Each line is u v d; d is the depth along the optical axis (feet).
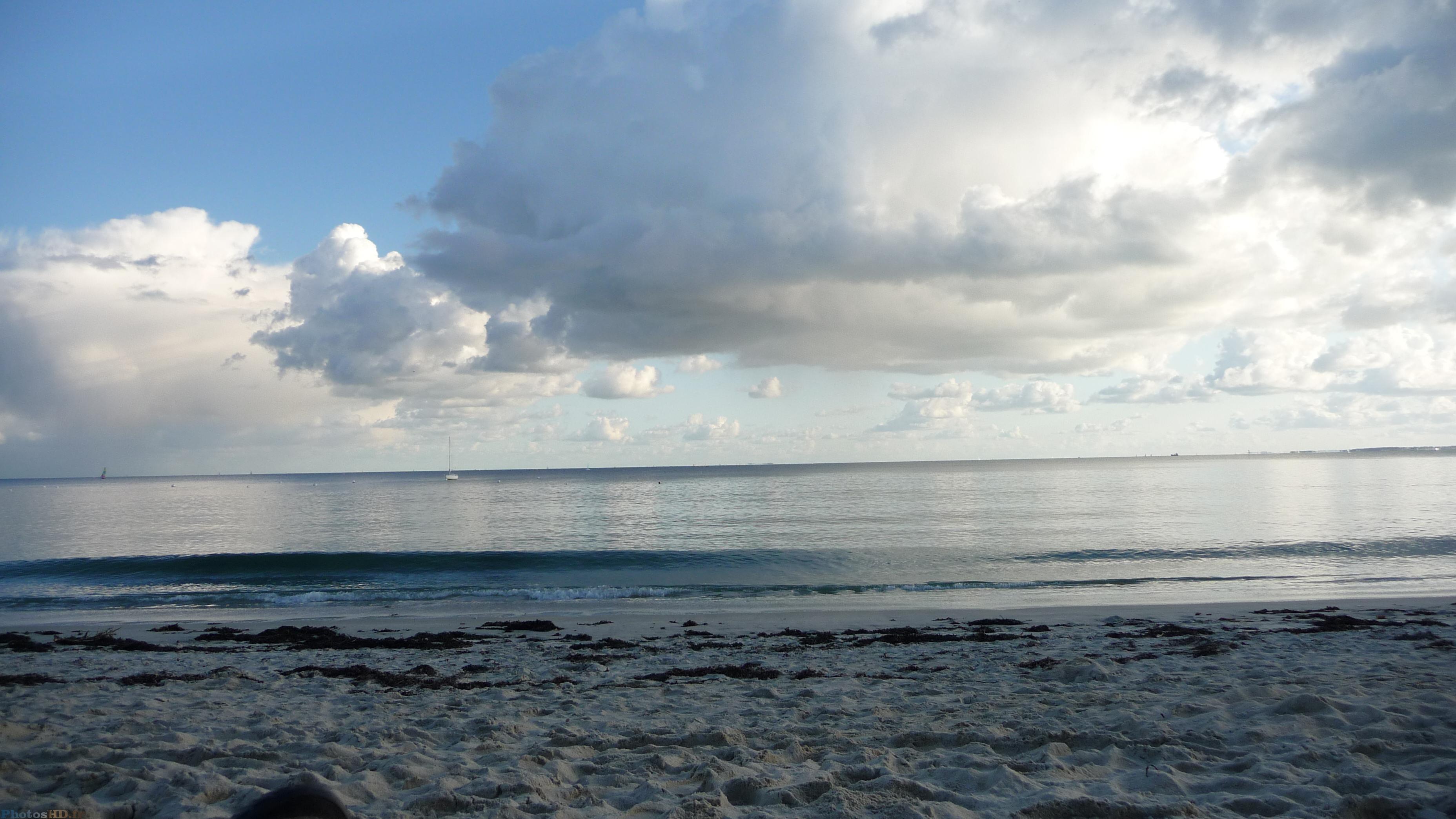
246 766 18.67
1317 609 59.36
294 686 31.91
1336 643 40.06
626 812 15.57
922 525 146.82
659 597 74.28
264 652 44.11
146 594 77.66
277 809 5.96
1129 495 228.02
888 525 148.46
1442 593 69.82
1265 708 23.13
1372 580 78.38
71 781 16.61
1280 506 177.37
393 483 615.16
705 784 17.02
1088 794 16.01
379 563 98.43
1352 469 458.50
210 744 20.65
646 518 182.29
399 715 25.82
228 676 33.55
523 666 38.73
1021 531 131.54
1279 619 53.62
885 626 55.88
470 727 23.54
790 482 419.13
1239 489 252.62
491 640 49.88
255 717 24.89
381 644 47.85
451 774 18.40
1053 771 17.66
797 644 46.88
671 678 34.68
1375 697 24.43
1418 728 20.48
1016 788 16.33
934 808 14.67
